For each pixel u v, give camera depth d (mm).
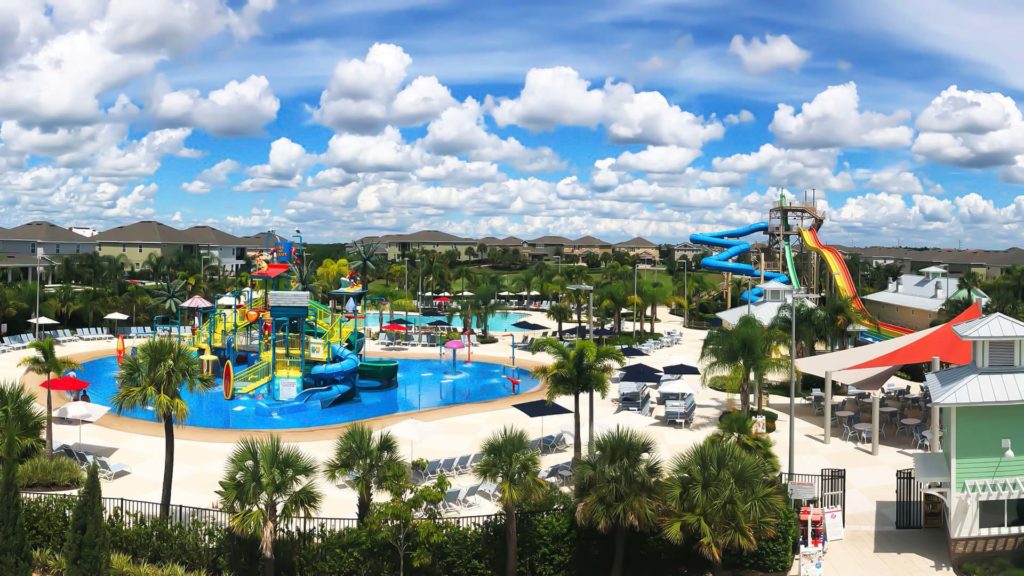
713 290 125562
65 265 117625
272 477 22625
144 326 92875
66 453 35750
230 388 55625
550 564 25500
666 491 23281
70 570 22906
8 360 67688
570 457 37438
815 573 24859
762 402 50875
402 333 88750
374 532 23891
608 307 87125
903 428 43500
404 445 39375
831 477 30453
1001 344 27219
